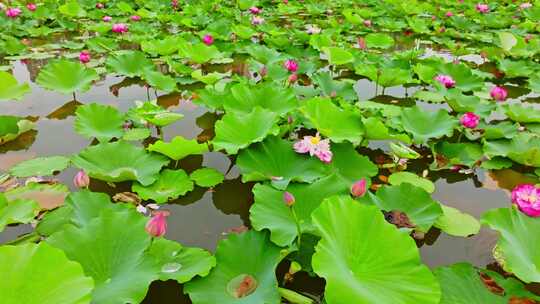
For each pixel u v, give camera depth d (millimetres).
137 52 4426
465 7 9109
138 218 1759
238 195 2520
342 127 2803
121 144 2574
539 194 1938
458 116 3643
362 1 9336
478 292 1688
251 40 6137
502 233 1799
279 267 1926
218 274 1710
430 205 2201
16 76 4422
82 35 6453
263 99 3209
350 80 4559
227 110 3104
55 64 3713
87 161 2432
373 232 1616
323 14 8367
